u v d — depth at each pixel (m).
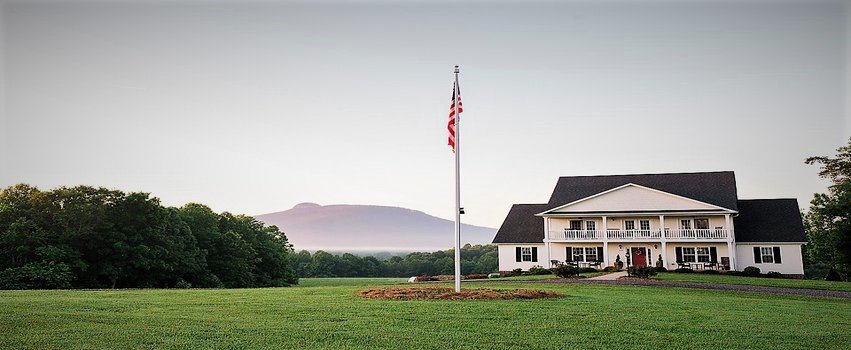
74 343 11.48
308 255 150.12
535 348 11.95
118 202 45.41
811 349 12.26
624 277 36.16
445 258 136.25
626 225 49.59
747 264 46.50
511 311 16.80
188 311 16.17
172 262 47.22
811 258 59.06
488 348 11.87
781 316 17.05
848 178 50.09
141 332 12.70
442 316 15.67
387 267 133.12
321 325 14.04
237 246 59.66
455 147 22.73
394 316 15.58
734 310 18.23
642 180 52.03
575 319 15.51
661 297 22.44
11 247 40.31
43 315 14.62
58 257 39.97
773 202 49.66
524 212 55.12
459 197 22.41
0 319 13.83
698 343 12.63
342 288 25.50
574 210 49.62
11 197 43.88
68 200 43.44
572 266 39.38
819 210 46.41
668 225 48.72
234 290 24.69
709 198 47.72
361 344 12.01
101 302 17.86
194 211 58.66
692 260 47.25
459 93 23.22
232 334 12.73
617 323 14.97
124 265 44.28
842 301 23.25
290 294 21.66
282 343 11.93
